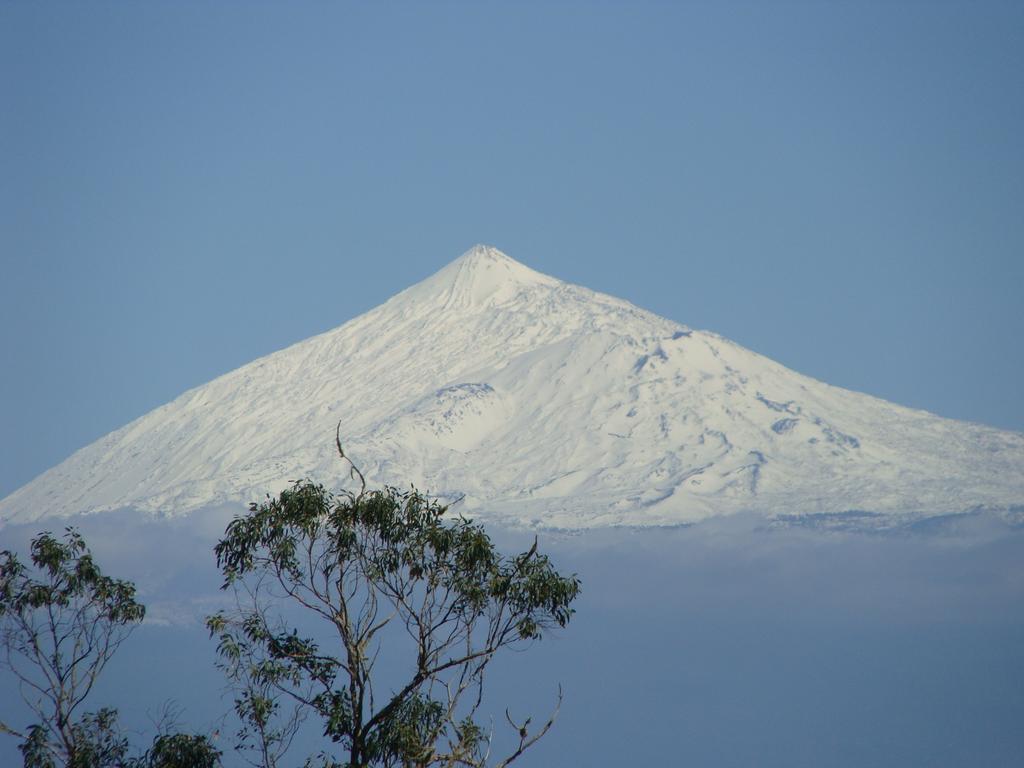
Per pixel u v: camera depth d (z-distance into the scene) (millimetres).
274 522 126938
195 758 125625
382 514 126250
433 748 121812
